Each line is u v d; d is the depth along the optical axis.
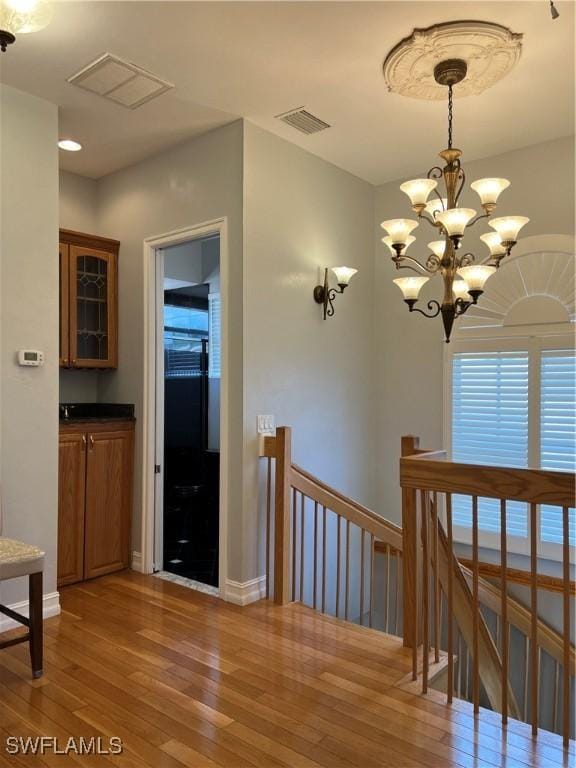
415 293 2.93
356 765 1.91
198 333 5.62
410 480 2.34
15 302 3.02
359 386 4.55
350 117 3.45
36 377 3.11
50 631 2.97
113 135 3.63
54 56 2.75
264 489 3.56
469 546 4.15
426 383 4.47
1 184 2.98
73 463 3.66
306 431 3.96
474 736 2.07
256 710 2.23
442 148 3.95
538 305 3.93
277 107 3.30
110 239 4.14
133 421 4.02
